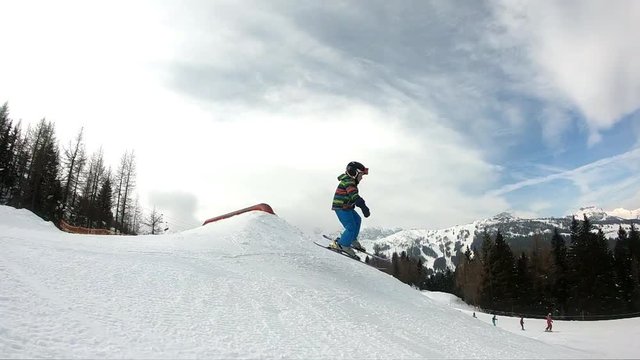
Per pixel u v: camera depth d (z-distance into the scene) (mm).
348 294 11023
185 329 5965
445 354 7602
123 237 14773
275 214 18016
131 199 58062
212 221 19469
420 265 130500
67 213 57719
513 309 72062
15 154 61000
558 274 72812
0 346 4000
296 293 9789
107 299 6734
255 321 7156
